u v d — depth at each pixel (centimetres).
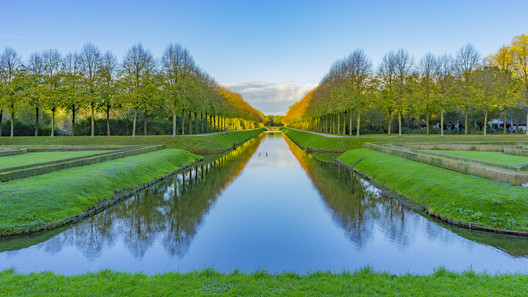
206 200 2258
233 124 14575
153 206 2084
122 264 1209
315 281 927
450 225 1598
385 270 1145
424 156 2633
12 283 871
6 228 1453
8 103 5300
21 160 3003
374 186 2684
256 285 884
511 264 1159
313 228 1653
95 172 2345
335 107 6328
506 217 1475
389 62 5925
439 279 920
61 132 7581
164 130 8231
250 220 1803
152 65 5750
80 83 5500
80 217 1759
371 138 5525
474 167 1966
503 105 5869
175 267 1191
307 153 5616
